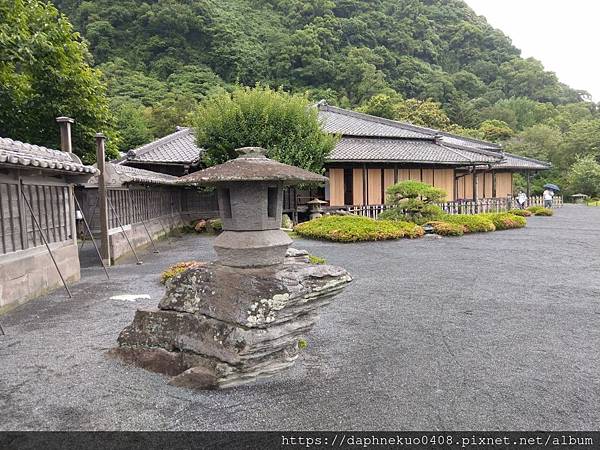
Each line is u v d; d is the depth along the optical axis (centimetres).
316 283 431
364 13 7281
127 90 4575
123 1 5656
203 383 388
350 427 327
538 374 427
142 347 448
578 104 6800
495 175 3288
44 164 697
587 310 666
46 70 1278
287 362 429
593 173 4375
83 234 1544
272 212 441
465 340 530
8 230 696
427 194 1820
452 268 1027
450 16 8469
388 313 653
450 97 6406
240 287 404
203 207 2138
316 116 1822
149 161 1927
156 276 970
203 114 1753
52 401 367
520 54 8575
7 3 1168
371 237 1507
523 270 1005
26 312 668
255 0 6931
